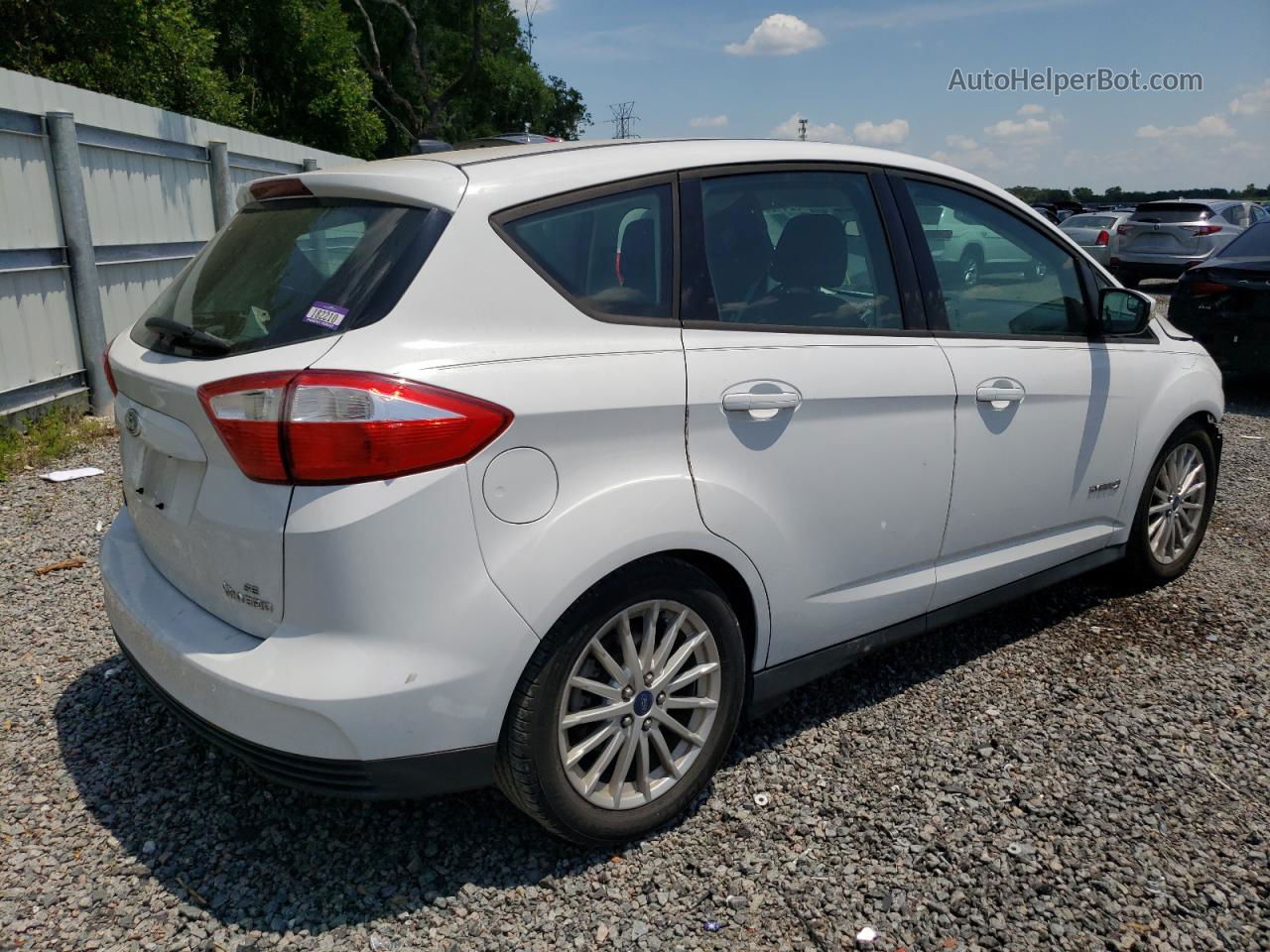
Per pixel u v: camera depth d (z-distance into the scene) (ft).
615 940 8.00
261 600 7.87
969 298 11.75
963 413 11.23
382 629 7.55
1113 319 13.44
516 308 8.28
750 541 9.35
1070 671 12.62
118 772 10.23
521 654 7.96
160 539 9.09
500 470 7.81
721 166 9.92
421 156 9.86
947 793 9.96
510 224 8.45
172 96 55.31
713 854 9.05
